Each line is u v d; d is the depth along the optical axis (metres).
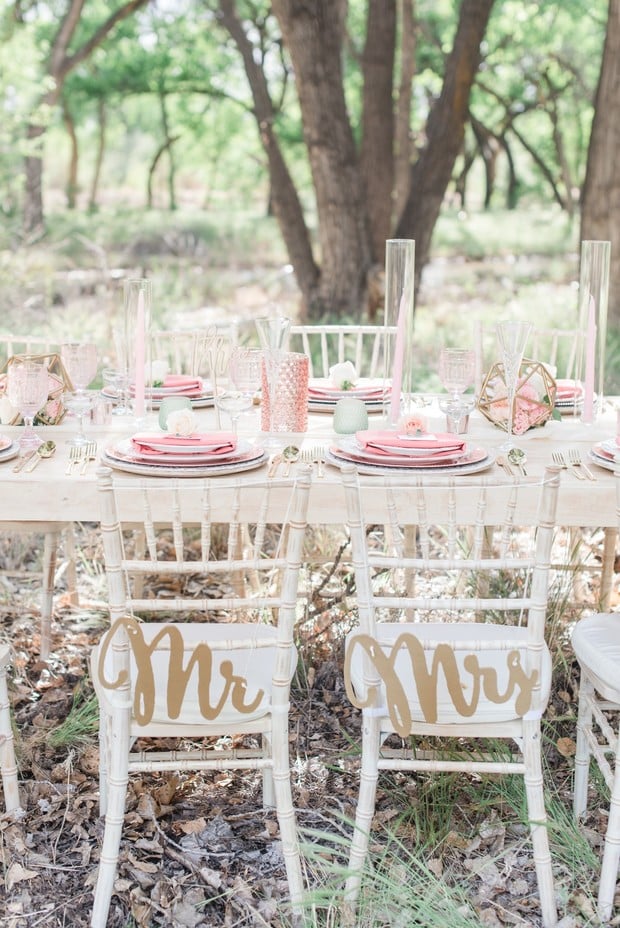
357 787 2.68
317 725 2.97
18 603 3.78
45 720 2.99
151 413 3.16
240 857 2.40
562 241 16.86
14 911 2.22
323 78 7.70
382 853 2.34
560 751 2.77
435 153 7.96
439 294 11.71
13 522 3.12
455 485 2.02
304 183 20.41
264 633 2.39
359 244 8.03
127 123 23.39
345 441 2.57
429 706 2.08
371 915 2.17
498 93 18.83
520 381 2.86
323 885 2.27
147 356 3.31
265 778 2.56
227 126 19.80
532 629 2.08
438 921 2.10
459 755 2.59
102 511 1.98
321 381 3.48
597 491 2.35
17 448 2.55
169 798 2.62
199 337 3.87
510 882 2.32
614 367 6.40
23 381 2.52
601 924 2.17
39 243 11.11
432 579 3.86
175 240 14.99
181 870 2.35
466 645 2.07
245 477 2.40
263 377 2.88
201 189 26.70
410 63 11.23
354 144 7.95
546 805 2.51
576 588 3.57
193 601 2.08
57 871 2.35
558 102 19.72
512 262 14.81
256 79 9.07
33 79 10.92
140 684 2.06
